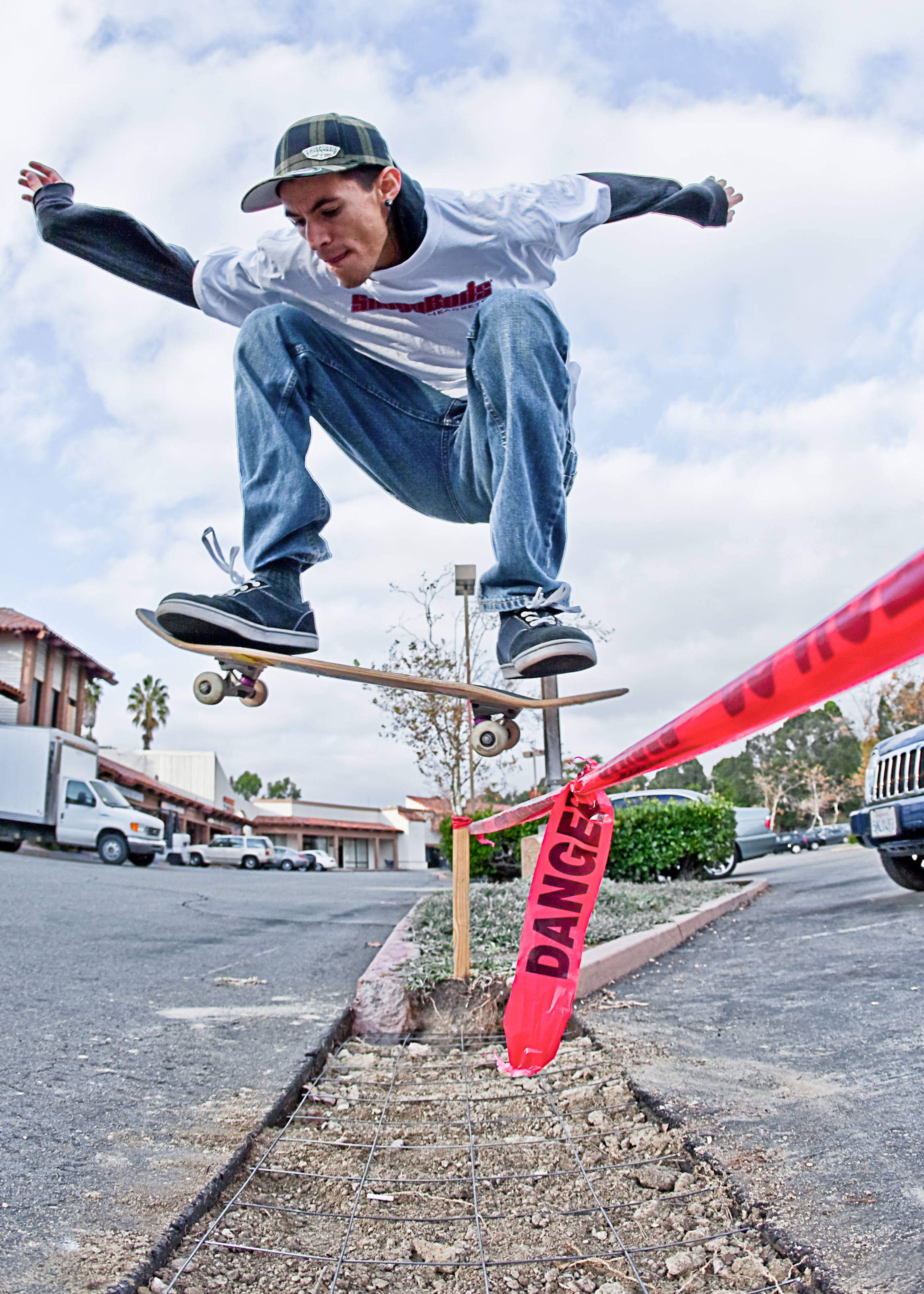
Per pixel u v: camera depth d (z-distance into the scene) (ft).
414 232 7.00
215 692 7.17
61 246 8.16
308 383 7.80
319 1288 5.05
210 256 8.10
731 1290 4.93
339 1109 8.32
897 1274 4.67
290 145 6.51
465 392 8.57
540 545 6.86
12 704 86.07
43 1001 11.61
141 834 65.46
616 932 17.88
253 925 22.93
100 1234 5.11
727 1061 9.17
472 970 13.21
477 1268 5.34
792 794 213.25
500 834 42.32
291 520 7.04
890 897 24.62
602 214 7.90
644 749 3.71
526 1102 8.54
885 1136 6.67
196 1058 9.22
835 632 2.11
